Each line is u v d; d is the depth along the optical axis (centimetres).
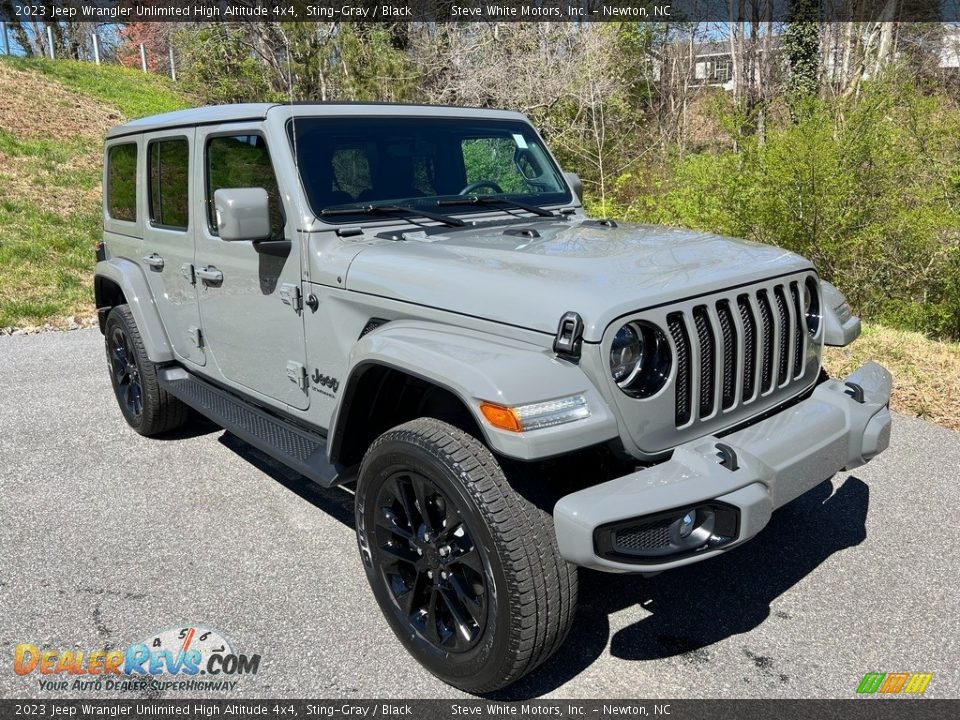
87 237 1124
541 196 407
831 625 293
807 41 1997
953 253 748
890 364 576
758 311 275
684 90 1888
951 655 275
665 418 250
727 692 260
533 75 1591
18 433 506
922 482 405
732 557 343
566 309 240
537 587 231
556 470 274
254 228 303
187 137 394
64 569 340
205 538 367
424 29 1625
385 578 283
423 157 368
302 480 432
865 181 773
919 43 1822
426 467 247
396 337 267
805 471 259
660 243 309
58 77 2098
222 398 413
